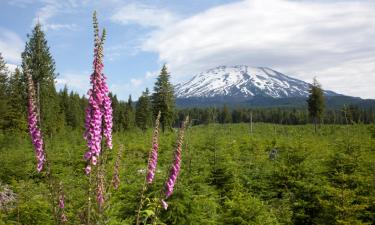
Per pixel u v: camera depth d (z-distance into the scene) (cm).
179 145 546
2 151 2086
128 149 2219
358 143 1344
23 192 884
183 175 1054
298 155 1401
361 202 1086
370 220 1091
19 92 3822
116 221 768
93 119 494
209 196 1133
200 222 881
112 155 1458
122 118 7488
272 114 13838
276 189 1291
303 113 12325
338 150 1385
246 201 944
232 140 2686
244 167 1611
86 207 525
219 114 11438
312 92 6562
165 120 5503
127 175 1136
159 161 1538
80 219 527
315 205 1143
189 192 909
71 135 3070
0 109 3712
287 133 4741
